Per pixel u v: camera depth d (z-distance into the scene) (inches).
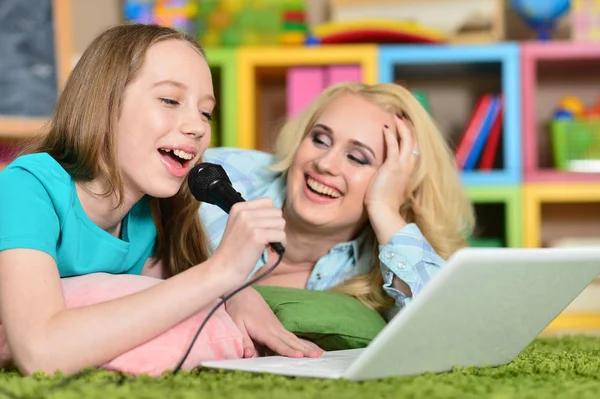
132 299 46.1
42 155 52.8
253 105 134.4
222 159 79.2
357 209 73.2
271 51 131.8
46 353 44.4
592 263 45.9
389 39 133.6
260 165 79.4
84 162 52.6
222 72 132.6
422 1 135.4
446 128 149.2
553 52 131.6
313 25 150.3
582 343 70.7
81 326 44.9
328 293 67.4
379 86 77.0
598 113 137.8
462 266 38.5
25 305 45.9
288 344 54.4
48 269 47.8
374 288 74.0
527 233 130.0
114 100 51.9
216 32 134.7
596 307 130.6
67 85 54.5
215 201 51.1
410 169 74.4
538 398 37.8
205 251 64.0
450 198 78.7
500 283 41.8
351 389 38.8
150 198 60.8
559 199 130.1
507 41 148.9
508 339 48.9
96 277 51.9
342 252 76.0
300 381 40.8
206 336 49.9
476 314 43.3
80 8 152.6
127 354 46.2
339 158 72.2
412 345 41.9
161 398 36.3
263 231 47.0
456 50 131.5
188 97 52.7
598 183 129.4
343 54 131.3
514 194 130.2
